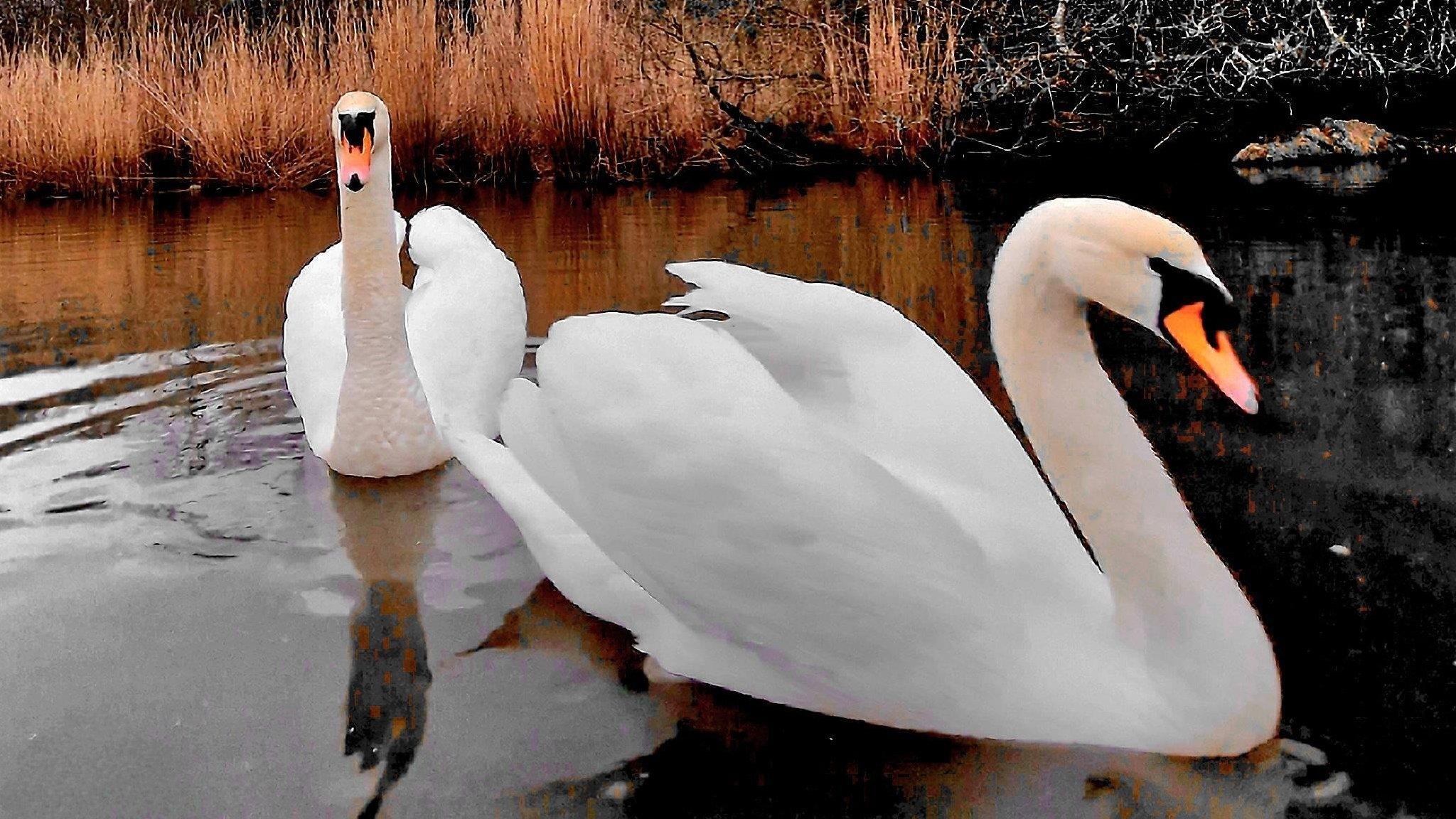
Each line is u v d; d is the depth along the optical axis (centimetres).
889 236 862
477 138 1251
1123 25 1314
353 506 438
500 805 272
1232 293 636
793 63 1393
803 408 342
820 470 295
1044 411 289
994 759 285
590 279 757
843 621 290
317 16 1430
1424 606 336
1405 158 1089
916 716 296
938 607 287
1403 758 276
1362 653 316
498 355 518
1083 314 288
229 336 647
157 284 775
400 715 308
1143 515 281
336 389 500
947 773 281
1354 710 293
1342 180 990
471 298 534
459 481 462
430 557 400
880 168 1243
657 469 308
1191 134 1236
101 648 344
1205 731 276
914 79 1266
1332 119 1155
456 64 1273
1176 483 415
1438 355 526
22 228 1011
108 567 392
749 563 296
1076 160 1205
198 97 1287
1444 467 417
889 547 289
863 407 340
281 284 770
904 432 335
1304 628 328
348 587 379
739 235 886
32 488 449
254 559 398
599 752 292
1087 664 287
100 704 316
